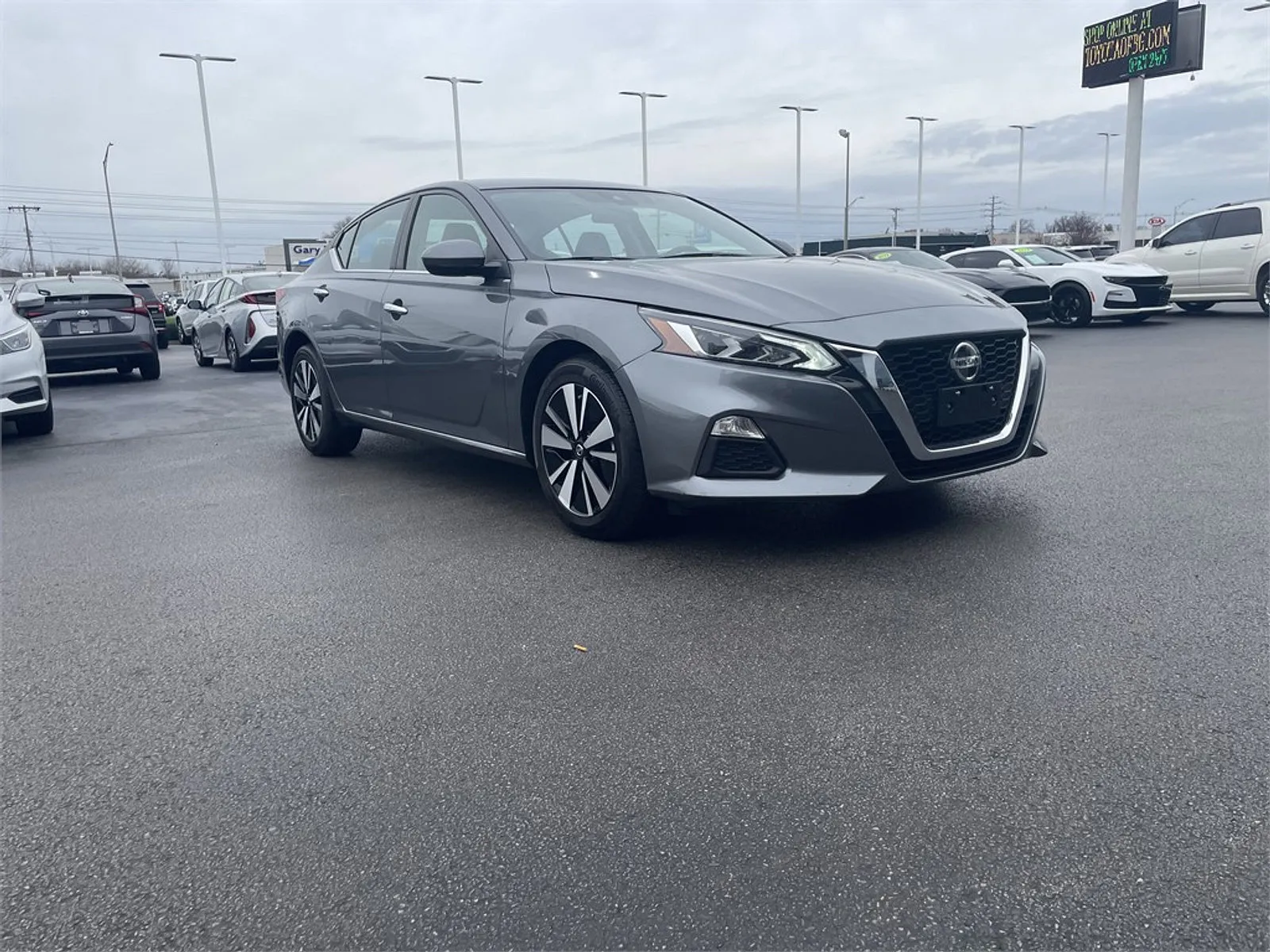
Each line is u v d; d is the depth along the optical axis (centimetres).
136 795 226
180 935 180
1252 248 1506
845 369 341
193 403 987
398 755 239
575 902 184
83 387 1210
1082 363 1017
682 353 359
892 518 419
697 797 215
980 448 371
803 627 305
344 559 399
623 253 461
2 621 343
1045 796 210
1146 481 475
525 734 246
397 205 545
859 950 169
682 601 333
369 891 189
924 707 251
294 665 295
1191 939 168
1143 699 250
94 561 412
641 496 379
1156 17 2444
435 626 320
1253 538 377
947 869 188
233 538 438
